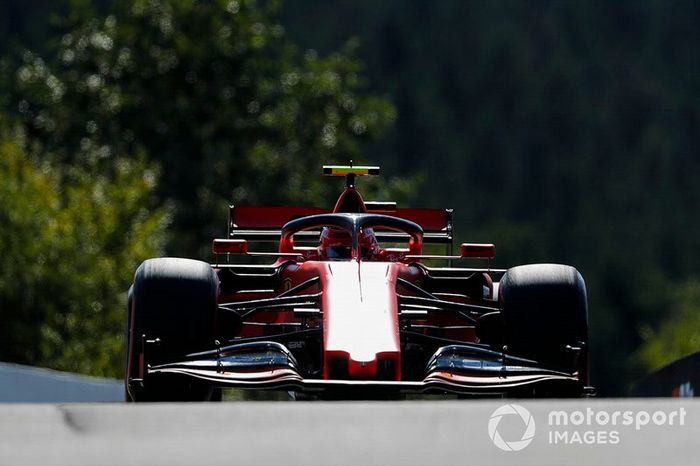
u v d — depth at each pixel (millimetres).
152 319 24703
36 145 137625
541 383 23828
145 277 25188
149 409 16703
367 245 30406
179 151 175375
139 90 178500
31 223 107875
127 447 14734
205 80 180250
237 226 40625
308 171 181750
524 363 24656
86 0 186250
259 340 25750
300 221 30344
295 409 16844
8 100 182625
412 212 40719
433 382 23359
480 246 30125
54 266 108188
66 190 135250
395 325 25094
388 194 183000
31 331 104062
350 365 23953
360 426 15836
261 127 179250
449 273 32438
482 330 26328
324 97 187125
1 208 106125
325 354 24344
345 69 192625
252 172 176750
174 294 24875
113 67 179875
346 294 26047
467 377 23891
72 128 176500
